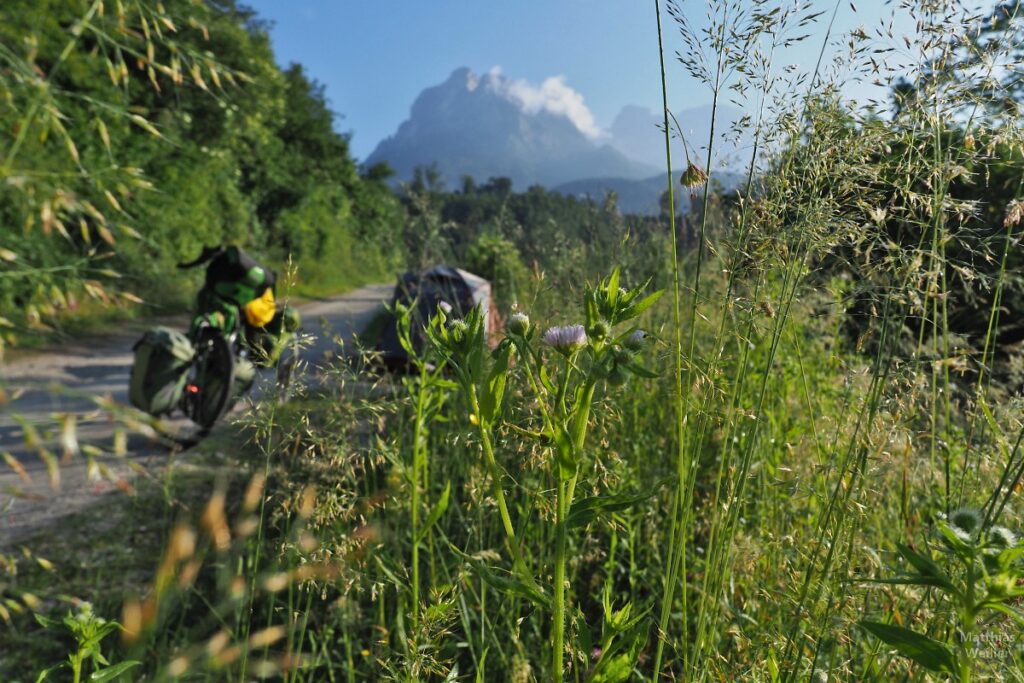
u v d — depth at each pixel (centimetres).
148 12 104
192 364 537
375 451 198
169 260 1658
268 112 2733
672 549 147
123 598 282
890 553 175
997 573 100
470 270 744
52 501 412
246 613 221
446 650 212
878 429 151
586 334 128
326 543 183
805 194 149
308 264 3078
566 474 125
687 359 158
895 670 157
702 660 156
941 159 155
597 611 242
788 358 284
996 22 148
